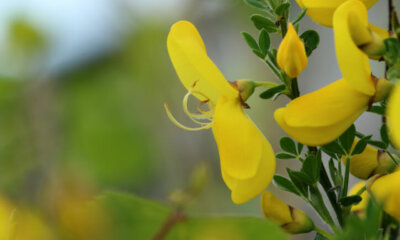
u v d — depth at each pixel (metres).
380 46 0.16
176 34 0.18
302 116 0.17
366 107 0.17
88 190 0.13
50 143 0.40
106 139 0.42
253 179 0.18
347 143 0.18
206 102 0.19
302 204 0.42
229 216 0.13
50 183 0.13
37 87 0.41
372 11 0.42
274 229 0.13
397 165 0.18
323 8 0.18
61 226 0.13
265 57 0.18
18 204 0.13
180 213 0.13
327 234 0.18
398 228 0.17
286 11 0.18
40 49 0.41
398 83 0.16
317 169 0.18
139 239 0.13
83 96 0.42
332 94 0.17
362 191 0.18
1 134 0.38
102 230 0.13
